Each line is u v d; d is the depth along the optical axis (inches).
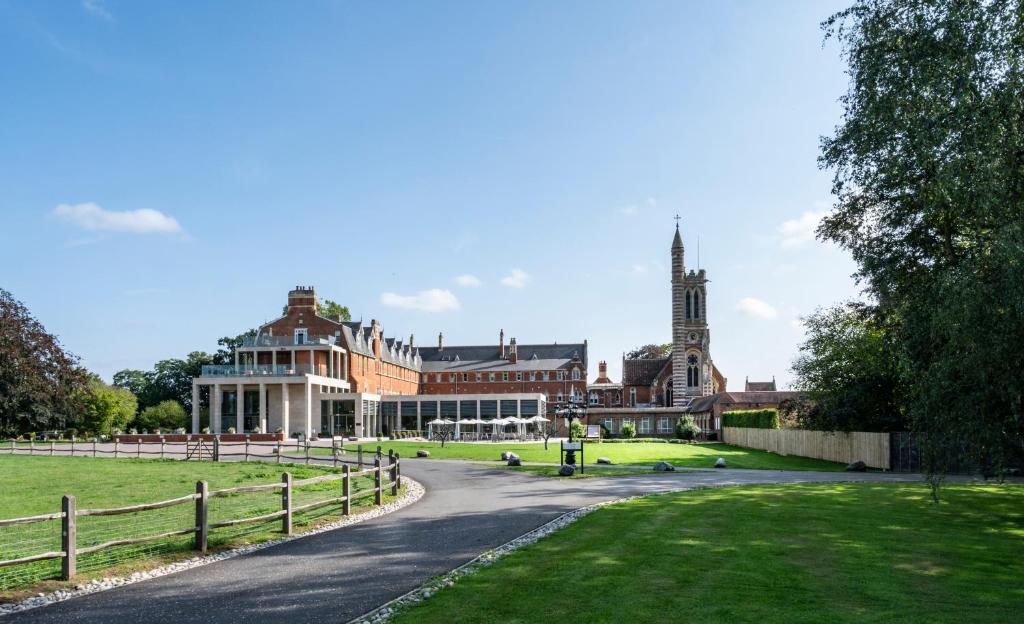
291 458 1675.7
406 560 556.7
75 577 500.1
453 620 396.8
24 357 2381.9
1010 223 624.4
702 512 797.2
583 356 4749.0
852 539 639.8
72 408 2586.1
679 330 3895.2
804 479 1261.1
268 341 3302.2
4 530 684.7
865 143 789.2
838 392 1818.4
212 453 1705.2
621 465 1582.2
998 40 679.1
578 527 698.2
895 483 1176.8
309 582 487.8
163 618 407.5
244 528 703.1
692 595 446.3
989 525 737.0
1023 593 467.5
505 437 2994.6
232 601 441.4
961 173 669.3
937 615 414.0
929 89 697.6
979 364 640.4
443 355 4953.3
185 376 4439.0
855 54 823.1
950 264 781.9
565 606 422.6
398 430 3403.1
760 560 546.9
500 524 732.0
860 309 1541.6
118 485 1108.5
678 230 4001.0
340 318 4116.6
